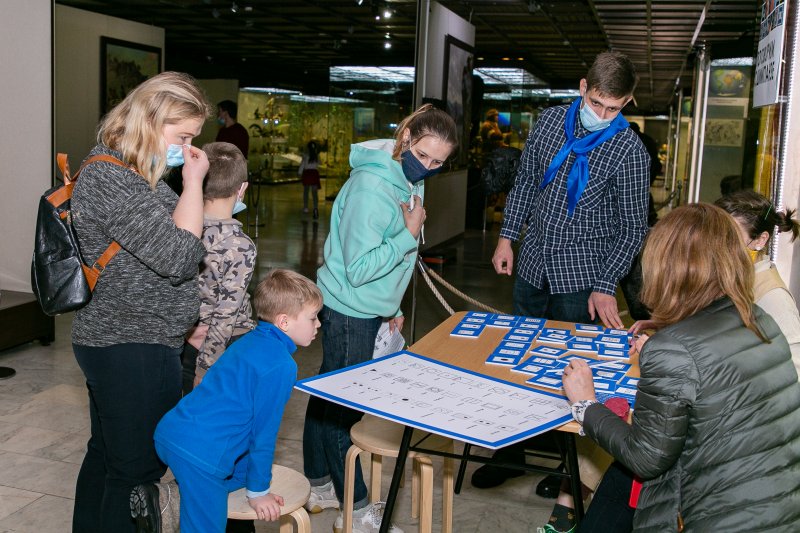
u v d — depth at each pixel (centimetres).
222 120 1030
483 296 886
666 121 3088
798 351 267
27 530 327
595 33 1228
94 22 1010
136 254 230
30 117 605
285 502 249
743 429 182
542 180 371
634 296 444
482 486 382
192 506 237
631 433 193
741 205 279
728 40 1065
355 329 311
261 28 1562
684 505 189
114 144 241
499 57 1628
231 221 302
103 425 244
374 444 282
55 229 232
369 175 293
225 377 241
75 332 243
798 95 353
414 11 1238
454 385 246
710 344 184
